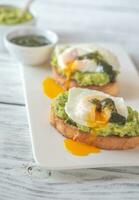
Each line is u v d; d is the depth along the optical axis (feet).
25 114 1.99
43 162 1.64
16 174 1.63
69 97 1.84
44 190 1.56
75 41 2.73
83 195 1.55
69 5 3.35
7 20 2.68
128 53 2.68
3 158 1.71
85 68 2.11
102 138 1.73
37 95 2.07
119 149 1.75
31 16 2.78
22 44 2.45
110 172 1.68
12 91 2.16
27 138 1.83
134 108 2.05
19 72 2.34
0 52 2.54
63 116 1.78
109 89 2.11
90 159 1.68
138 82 2.28
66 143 1.75
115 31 2.97
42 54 2.34
